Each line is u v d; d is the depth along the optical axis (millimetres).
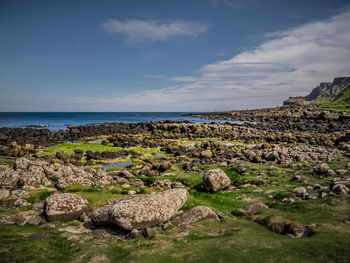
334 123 89375
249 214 14922
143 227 12977
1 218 13438
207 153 43938
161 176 28203
